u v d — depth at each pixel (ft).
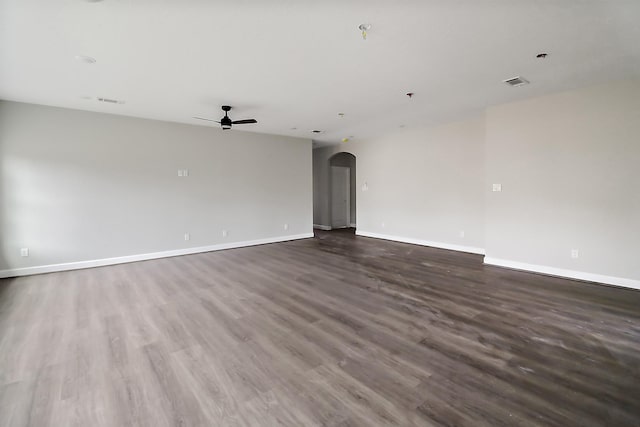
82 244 15.98
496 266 15.83
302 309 10.44
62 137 15.31
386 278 13.99
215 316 9.89
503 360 7.30
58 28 7.88
